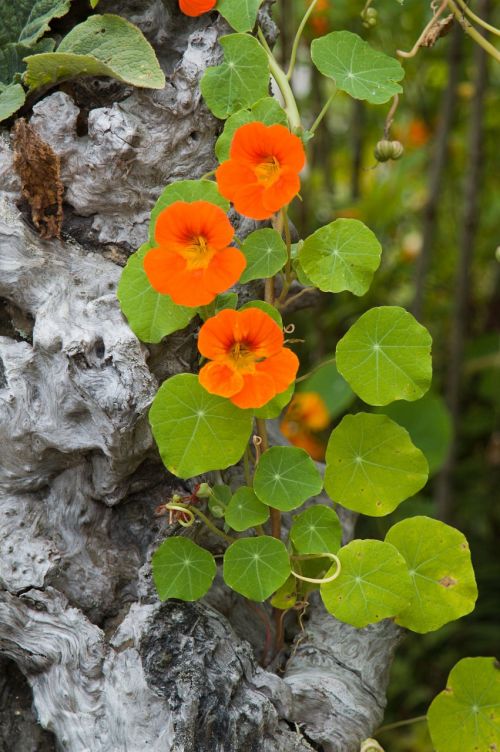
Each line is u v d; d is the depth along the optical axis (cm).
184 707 120
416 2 176
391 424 122
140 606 124
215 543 130
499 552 204
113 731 121
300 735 124
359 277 121
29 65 125
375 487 123
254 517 122
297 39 126
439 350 229
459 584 123
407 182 220
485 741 126
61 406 121
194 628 123
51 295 123
